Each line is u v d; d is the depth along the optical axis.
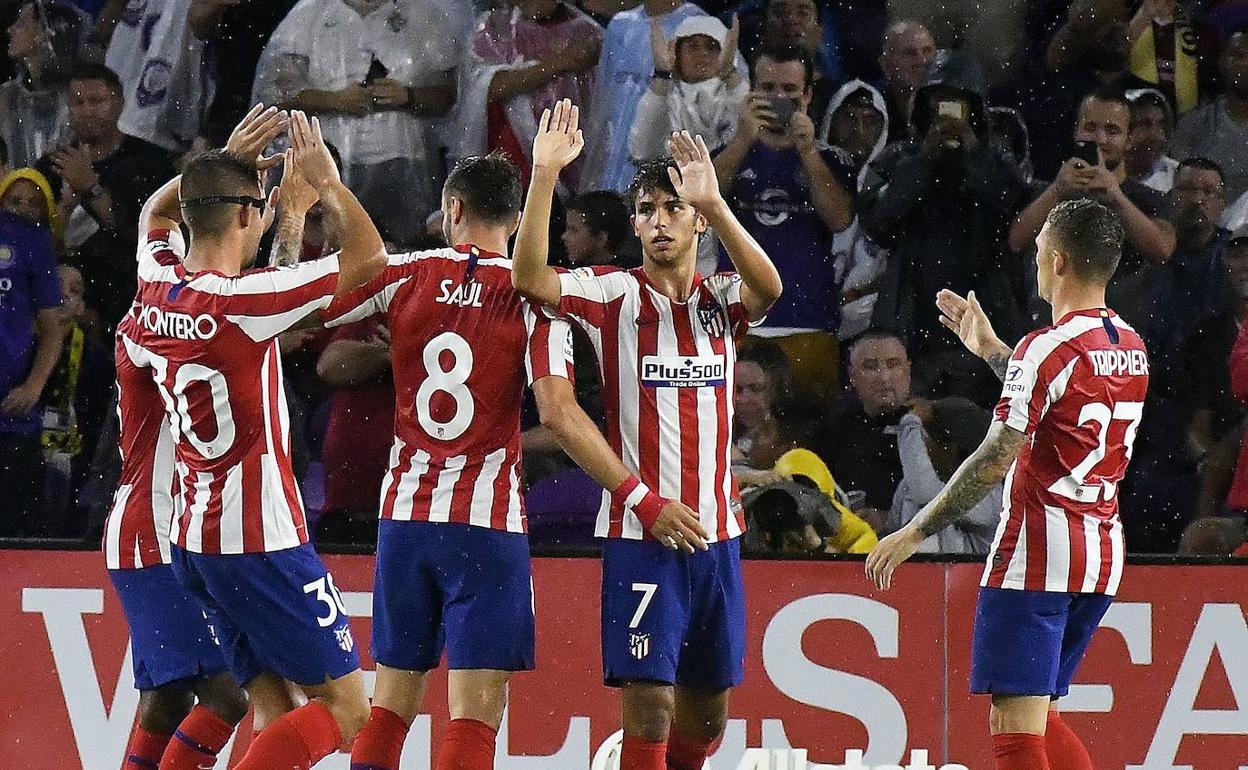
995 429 13.49
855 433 21.70
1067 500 13.74
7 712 17.47
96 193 22.34
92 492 21.39
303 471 21.20
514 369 13.35
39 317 21.72
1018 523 13.78
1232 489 21.70
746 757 17.34
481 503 13.20
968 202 22.45
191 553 12.85
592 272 13.55
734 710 18.09
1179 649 18.30
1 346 21.50
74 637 17.61
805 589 18.31
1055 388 13.48
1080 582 13.71
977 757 18.20
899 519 21.36
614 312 13.42
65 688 17.55
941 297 15.91
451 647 13.24
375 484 20.75
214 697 14.16
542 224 12.91
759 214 22.53
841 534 20.36
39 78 22.48
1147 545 21.83
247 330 12.41
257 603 12.80
